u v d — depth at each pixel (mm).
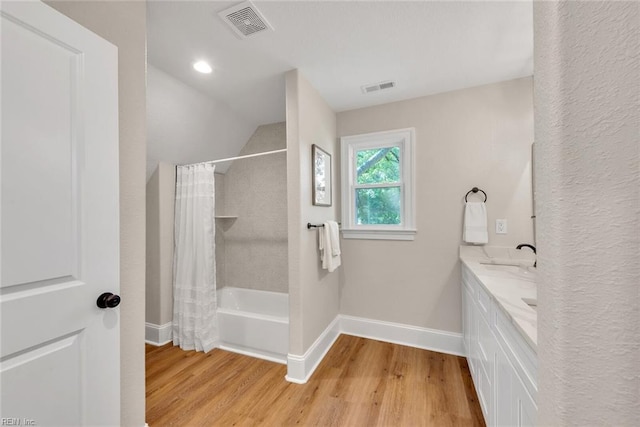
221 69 1982
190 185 2576
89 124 967
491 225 2217
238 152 3227
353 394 1789
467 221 2238
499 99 2207
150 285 2596
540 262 493
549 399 455
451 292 2357
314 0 1354
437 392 1799
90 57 976
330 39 1661
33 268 812
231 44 1700
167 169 2635
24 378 798
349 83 2205
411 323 2494
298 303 1989
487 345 1426
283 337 2213
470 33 1615
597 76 402
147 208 2617
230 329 2424
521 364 939
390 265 2570
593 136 403
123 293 1216
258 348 2305
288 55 1822
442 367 2098
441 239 2389
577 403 412
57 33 881
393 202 2662
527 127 2135
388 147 2682
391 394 1785
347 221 2730
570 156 416
